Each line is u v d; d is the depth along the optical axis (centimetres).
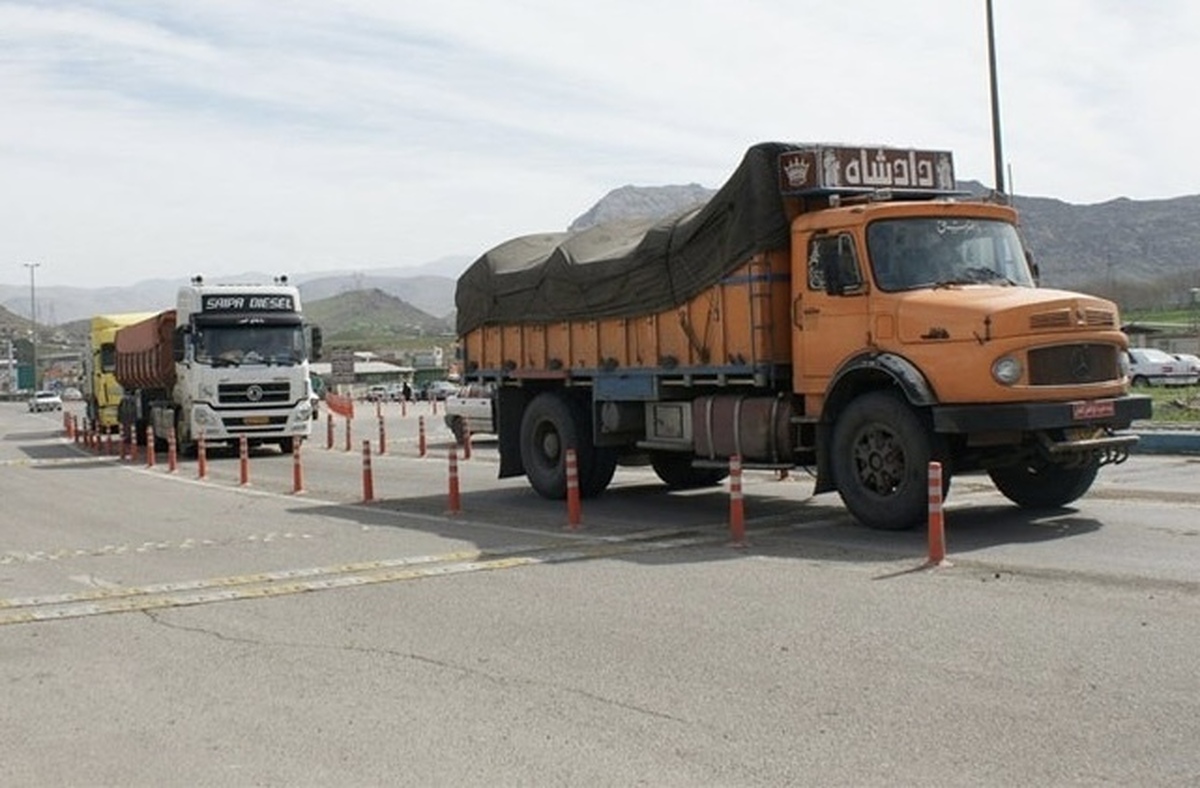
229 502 1897
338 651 851
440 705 709
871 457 1271
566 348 1709
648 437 1603
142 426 3466
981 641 789
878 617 870
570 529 1409
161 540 1468
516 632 882
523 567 1153
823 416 1305
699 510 1552
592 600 983
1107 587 938
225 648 874
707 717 662
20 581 1201
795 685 713
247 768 613
